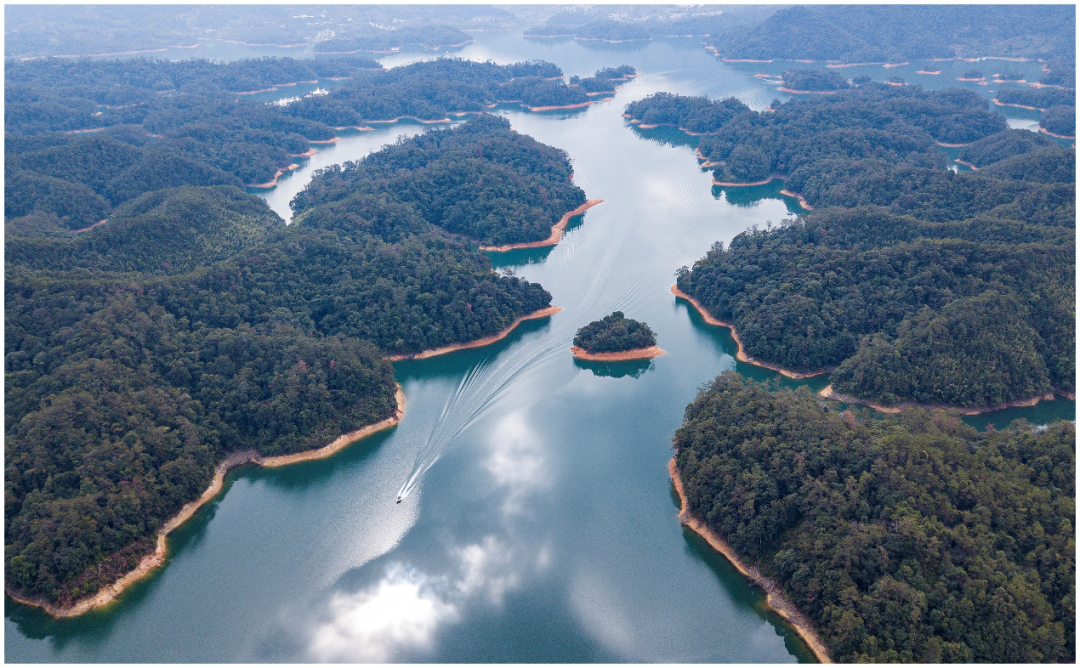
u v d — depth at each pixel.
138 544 126.88
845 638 101.69
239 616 118.38
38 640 114.38
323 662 109.94
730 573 123.50
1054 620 97.44
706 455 138.75
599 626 115.50
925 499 112.38
